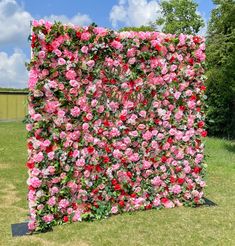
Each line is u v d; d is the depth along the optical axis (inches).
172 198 264.7
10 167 395.9
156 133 254.5
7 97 1065.5
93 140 235.5
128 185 248.8
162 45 250.8
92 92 231.1
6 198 287.3
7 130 762.8
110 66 236.8
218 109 723.4
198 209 261.3
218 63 584.1
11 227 226.7
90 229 222.8
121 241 205.8
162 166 258.1
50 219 223.1
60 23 218.7
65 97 224.5
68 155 228.8
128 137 246.5
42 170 221.6
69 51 223.6
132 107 246.1
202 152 269.9
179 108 260.8
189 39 258.4
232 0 547.8
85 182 235.0
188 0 1021.2
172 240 207.6
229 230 222.7
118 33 236.8
